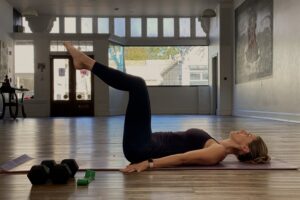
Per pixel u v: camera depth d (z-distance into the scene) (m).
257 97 12.28
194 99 18.03
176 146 3.17
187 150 3.18
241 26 13.95
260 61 11.91
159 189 2.40
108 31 17.62
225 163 3.25
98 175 2.86
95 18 17.56
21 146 4.87
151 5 15.78
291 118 9.67
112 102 16.81
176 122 10.12
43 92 16.25
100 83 16.36
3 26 14.65
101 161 3.52
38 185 2.54
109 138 5.90
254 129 7.39
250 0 12.83
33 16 16.09
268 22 11.12
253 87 12.67
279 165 3.18
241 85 14.08
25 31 17.14
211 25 17.23
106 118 13.56
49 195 2.27
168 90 18.02
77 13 16.95
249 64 13.02
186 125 8.81
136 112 3.05
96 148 4.59
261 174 2.86
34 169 2.53
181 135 3.24
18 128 8.38
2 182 2.64
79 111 16.41
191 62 18.05
